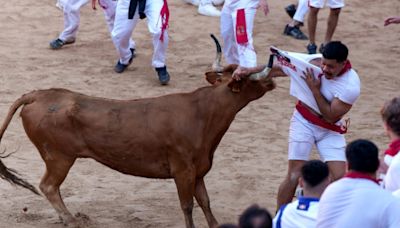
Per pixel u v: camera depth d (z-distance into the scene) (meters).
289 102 24.12
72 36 28.50
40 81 25.17
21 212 16.33
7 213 16.25
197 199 15.59
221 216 16.52
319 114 14.80
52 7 33.62
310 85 14.45
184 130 14.91
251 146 20.62
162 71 25.00
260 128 21.94
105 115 15.09
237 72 14.87
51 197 15.62
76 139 15.23
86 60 27.44
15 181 15.76
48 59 27.38
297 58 14.56
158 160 15.20
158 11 24.36
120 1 24.89
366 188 10.12
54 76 25.69
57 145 15.29
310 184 10.84
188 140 14.93
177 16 33.03
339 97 14.34
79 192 17.56
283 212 10.84
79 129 15.18
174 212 16.67
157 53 24.72
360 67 27.67
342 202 10.14
